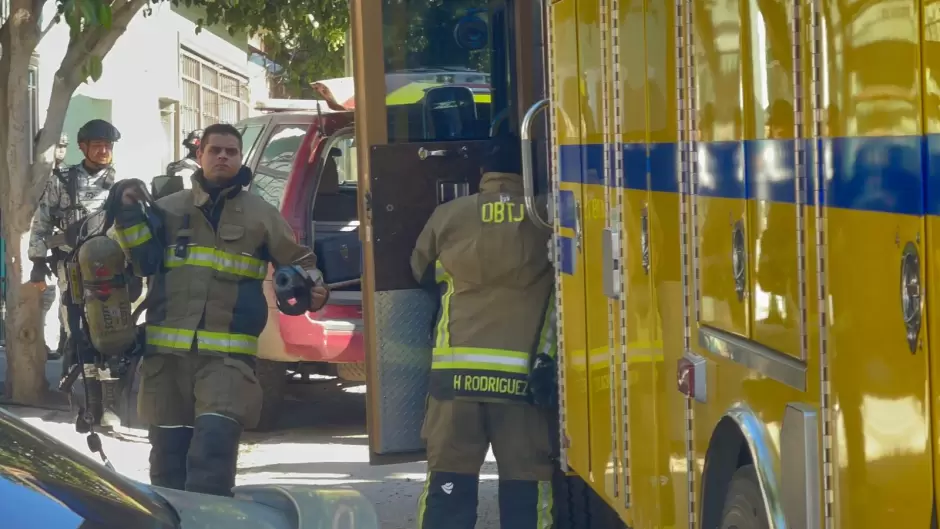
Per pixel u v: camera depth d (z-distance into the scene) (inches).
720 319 494.3
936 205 324.2
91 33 1389.0
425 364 848.9
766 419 446.6
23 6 1369.3
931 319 327.9
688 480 534.3
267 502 481.7
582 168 709.9
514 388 750.5
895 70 343.6
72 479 419.8
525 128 767.7
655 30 574.9
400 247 845.8
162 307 785.6
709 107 503.2
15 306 1416.1
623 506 639.8
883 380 354.3
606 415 669.9
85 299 804.0
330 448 1288.1
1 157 1405.0
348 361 1317.7
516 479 763.4
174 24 2962.6
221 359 776.9
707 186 507.5
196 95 3326.8
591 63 687.1
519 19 903.7
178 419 796.6
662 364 572.4
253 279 796.0
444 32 912.3
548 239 772.6
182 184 907.4
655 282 580.1
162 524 419.5
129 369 917.8
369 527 459.8
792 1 410.3
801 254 408.2
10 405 1416.1
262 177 1378.0
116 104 2491.4
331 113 1371.8
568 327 743.1
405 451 850.8
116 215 781.3
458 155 855.1
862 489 368.8
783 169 425.4
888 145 347.6
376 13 845.2
